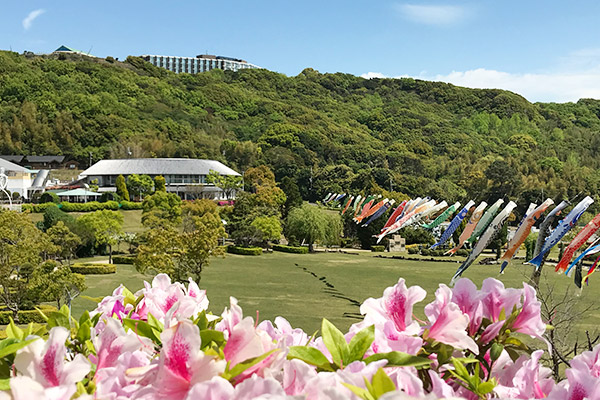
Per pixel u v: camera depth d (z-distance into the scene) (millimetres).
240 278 46438
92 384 1705
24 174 103812
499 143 176125
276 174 131250
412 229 75500
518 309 2084
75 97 144500
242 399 1275
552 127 195250
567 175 119625
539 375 2090
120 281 43531
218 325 2191
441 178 136375
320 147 147375
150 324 2141
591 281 43438
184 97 174750
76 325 2270
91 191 99062
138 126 144375
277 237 68062
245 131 163250
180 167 111312
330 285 43875
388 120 183000
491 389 1849
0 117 137750
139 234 58219
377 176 112500
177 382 1470
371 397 1363
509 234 59125
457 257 65938
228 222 72188
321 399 1347
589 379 1569
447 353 1950
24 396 1355
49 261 25969
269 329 2248
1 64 150875
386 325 1934
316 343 2215
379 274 50688
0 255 25453
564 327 8016
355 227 76812
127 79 168750
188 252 34812
